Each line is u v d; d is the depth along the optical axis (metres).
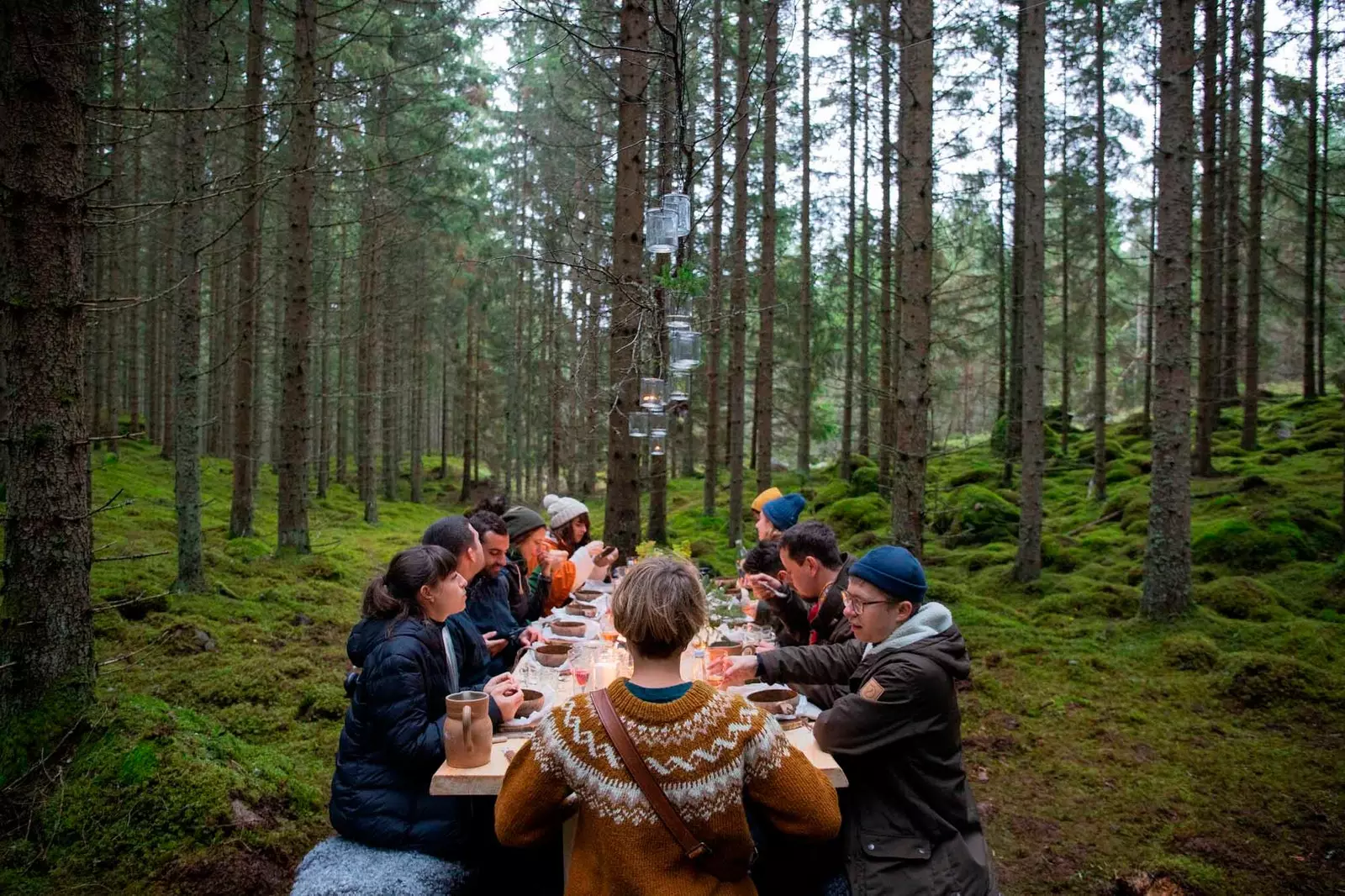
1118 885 3.59
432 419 40.38
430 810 2.68
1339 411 14.28
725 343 18.17
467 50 16.84
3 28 3.45
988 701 5.61
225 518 12.70
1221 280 14.05
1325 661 5.62
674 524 14.80
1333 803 4.08
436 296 22.45
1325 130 12.88
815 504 14.50
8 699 3.45
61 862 3.04
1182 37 6.35
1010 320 19.34
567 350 19.59
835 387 25.02
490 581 4.13
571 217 7.14
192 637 5.77
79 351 3.54
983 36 12.49
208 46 6.89
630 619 1.77
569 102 16.30
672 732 1.71
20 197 3.37
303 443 9.25
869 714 2.47
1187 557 6.57
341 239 18.16
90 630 3.61
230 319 17.50
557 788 1.79
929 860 2.46
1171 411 6.57
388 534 15.09
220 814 3.29
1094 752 4.82
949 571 9.70
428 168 16.47
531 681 3.25
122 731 3.51
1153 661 6.00
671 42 4.44
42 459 3.44
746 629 4.44
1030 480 8.63
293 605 7.13
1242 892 3.47
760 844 2.68
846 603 2.75
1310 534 8.33
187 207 6.96
